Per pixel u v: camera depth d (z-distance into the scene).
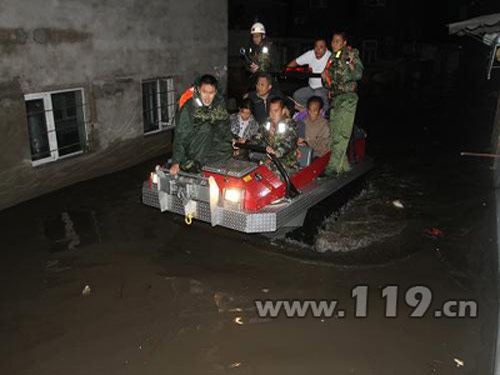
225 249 4.92
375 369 3.14
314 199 5.27
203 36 9.67
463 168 8.26
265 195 4.72
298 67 7.32
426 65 27.05
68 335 3.46
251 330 3.54
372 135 11.12
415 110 15.34
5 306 3.84
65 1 6.56
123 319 3.67
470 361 3.22
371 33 27.58
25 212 5.90
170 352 3.28
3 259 4.65
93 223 5.57
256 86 6.40
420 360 3.23
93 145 7.41
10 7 5.77
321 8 27.19
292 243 5.06
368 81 23.95
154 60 8.48
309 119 6.00
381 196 6.70
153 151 8.76
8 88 5.88
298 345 3.37
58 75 6.62
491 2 24.50
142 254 4.80
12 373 3.06
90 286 4.16
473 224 5.66
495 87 22.08
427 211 6.11
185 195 4.71
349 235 5.30
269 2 25.22
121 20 7.62
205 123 4.84
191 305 3.88
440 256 4.81
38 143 6.68
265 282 4.27
